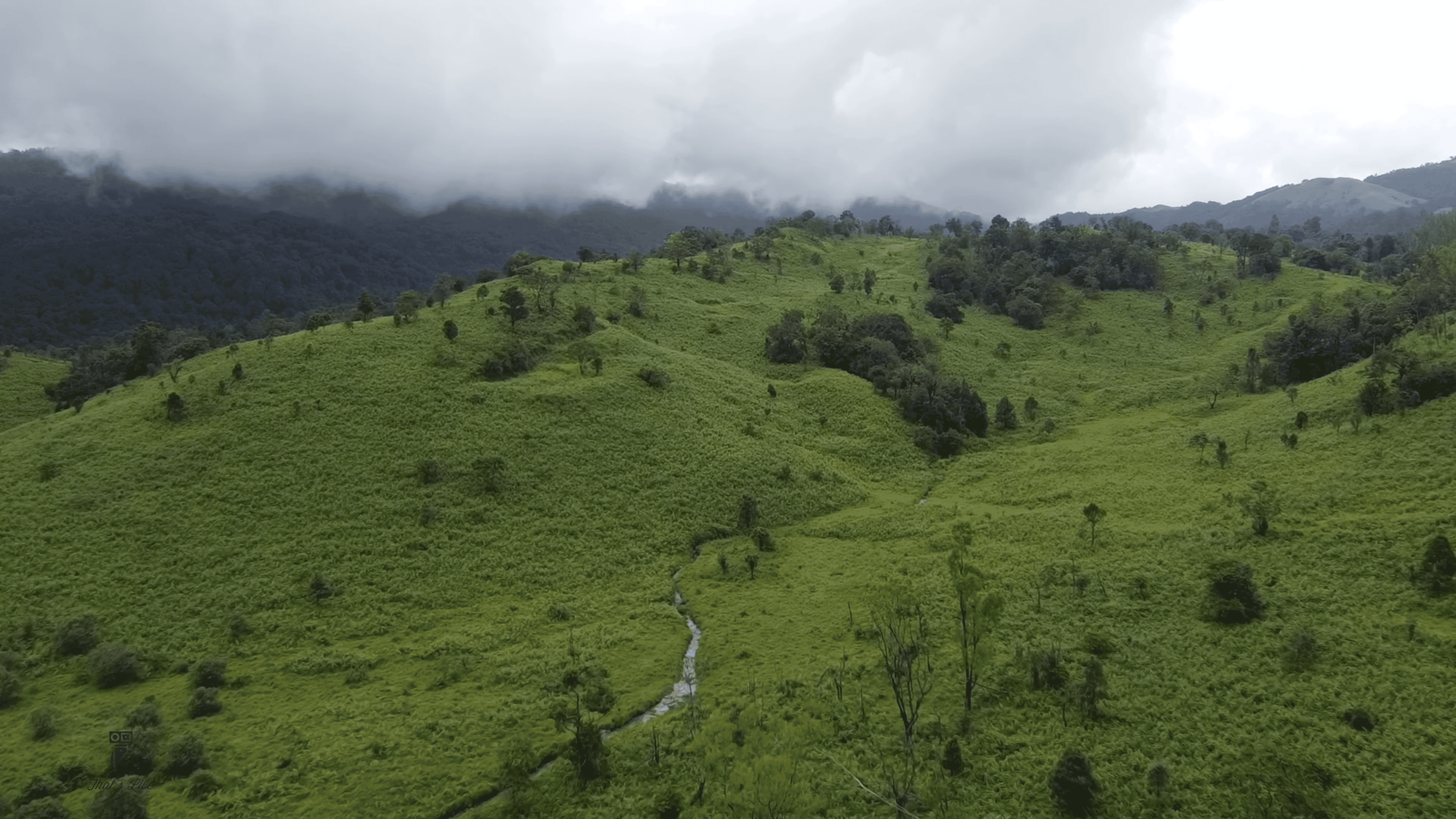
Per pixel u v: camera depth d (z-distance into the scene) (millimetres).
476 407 94250
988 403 128625
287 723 48969
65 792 42156
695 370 118000
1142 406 122625
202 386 93625
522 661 56625
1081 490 84188
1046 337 164625
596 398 100000
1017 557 67125
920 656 51625
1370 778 36000
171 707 51531
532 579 70062
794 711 46750
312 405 89938
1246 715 41938
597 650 58031
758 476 91438
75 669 56031
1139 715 42969
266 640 59688
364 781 42812
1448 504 59312
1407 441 72000
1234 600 51938
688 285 168875
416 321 116875
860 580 67812
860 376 130000
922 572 67625
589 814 39469
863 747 42688
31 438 87688
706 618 63844
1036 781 38844
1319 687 43031
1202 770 38156
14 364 158625
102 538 69000
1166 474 84000
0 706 51531
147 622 60812
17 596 62156
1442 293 118938
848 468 100312
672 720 47844
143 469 77875
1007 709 45250
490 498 79812
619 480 86625
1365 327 119438
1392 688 41812
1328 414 87000
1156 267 188375
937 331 159375
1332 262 199375
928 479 99312
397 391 94938
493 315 120875
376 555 70188
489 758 44688
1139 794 37000
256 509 73938
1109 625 53375
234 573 66625
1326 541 58531
